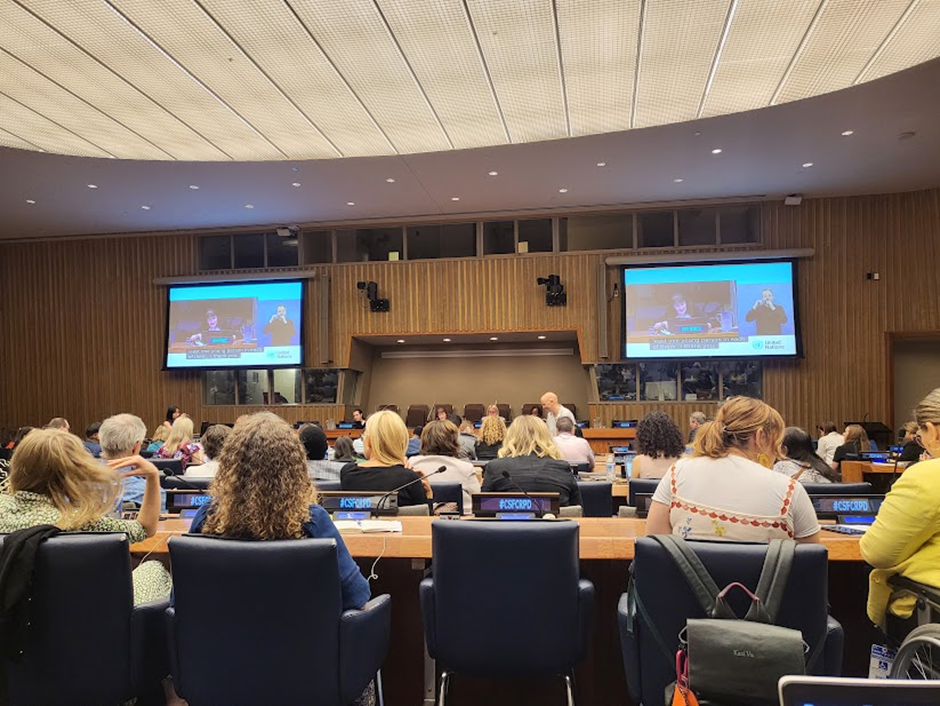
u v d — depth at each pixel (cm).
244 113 770
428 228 1323
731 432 203
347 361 1311
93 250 1402
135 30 588
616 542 223
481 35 605
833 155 935
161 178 999
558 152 912
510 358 1455
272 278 1309
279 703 181
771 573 162
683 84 705
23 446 209
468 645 200
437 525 199
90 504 211
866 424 1091
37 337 1409
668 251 1230
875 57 649
